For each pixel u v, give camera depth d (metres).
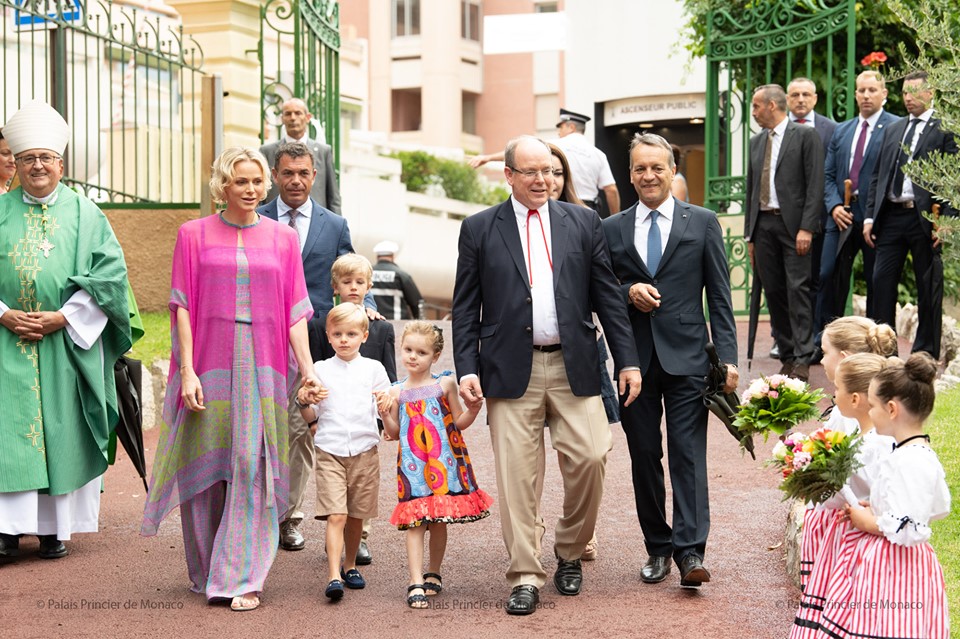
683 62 19.28
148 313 12.76
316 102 12.54
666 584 5.91
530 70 42.03
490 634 5.24
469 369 5.73
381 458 8.52
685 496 5.81
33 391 6.53
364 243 26.92
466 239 5.87
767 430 5.24
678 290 5.99
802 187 9.85
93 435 6.68
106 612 5.62
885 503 4.27
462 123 42.50
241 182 5.94
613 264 6.13
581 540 5.84
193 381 5.86
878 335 5.16
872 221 9.98
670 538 6.05
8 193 6.80
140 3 16.17
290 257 6.11
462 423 5.78
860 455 4.58
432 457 5.75
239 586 5.70
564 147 9.86
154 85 15.23
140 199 12.84
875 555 4.35
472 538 6.83
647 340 5.99
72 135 11.99
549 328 5.73
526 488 5.66
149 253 12.80
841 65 13.76
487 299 5.80
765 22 12.94
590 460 5.67
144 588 6.02
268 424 5.90
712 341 5.98
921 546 4.33
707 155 13.06
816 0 12.70
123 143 12.77
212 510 5.97
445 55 41.03
